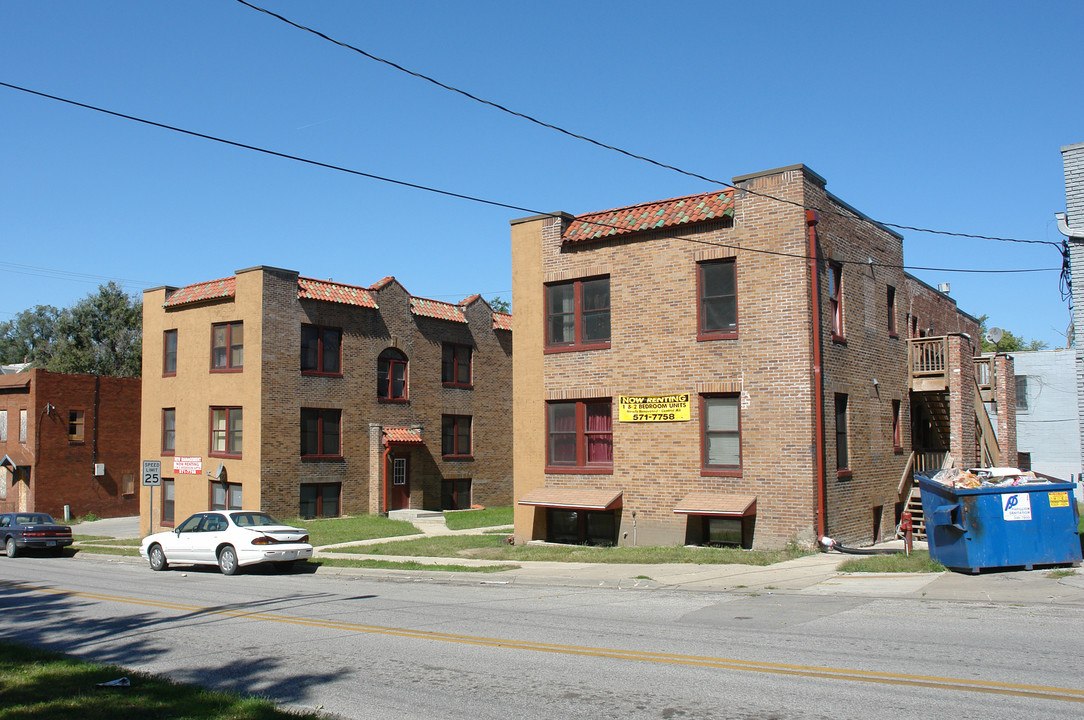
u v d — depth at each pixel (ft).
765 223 63.05
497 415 130.82
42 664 30.09
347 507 107.96
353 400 109.70
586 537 71.36
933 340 78.84
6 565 81.10
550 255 73.51
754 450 62.69
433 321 121.80
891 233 79.20
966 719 21.81
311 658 32.12
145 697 25.16
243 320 101.71
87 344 232.32
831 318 65.67
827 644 31.65
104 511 149.48
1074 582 42.32
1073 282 50.16
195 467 106.32
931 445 87.81
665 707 23.99
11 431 146.82
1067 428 106.73
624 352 69.05
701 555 58.80
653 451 67.31
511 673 28.73
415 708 24.81
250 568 69.77
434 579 59.47
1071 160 50.26
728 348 64.18
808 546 59.88
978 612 37.42
